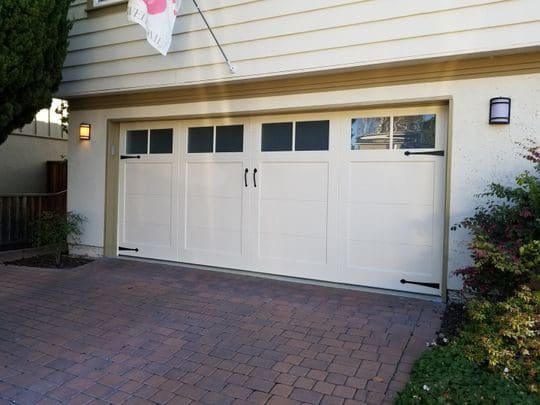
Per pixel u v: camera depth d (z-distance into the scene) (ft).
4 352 12.25
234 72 18.44
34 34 17.85
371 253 17.66
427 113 16.65
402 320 14.33
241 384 10.49
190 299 16.63
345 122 18.08
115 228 23.98
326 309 15.47
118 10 21.18
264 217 19.86
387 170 17.34
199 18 19.11
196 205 21.67
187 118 21.58
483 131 15.15
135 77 20.94
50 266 22.02
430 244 16.63
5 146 33.50
